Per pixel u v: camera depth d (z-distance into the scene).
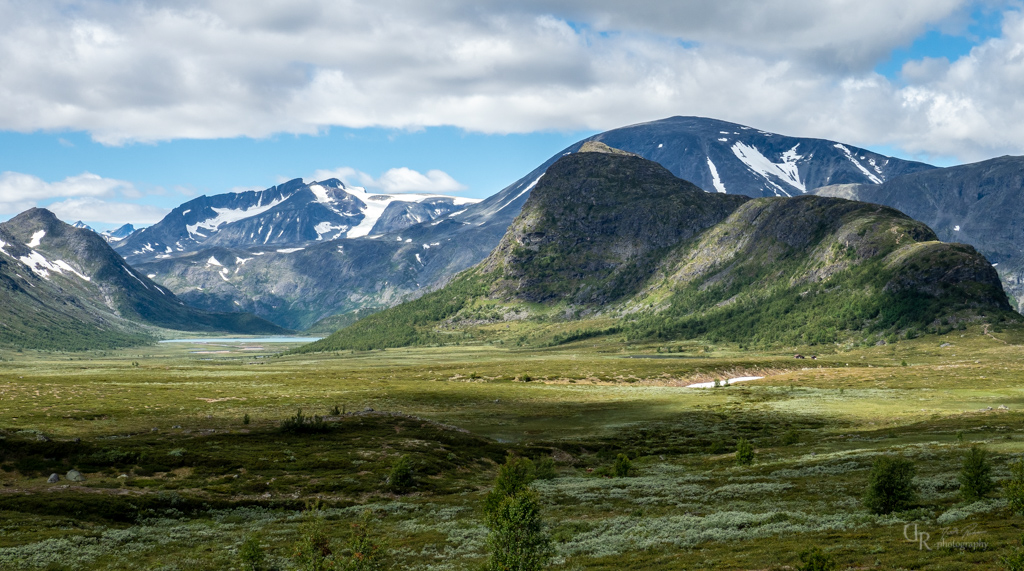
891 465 44.50
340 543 45.94
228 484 72.94
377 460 85.06
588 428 121.00
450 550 43.00
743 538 39.69
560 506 58.38
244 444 92.31
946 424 94.12
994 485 44.81
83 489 67.69
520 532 32.91
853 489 52.47
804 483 58.03
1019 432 79.75
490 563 32.69
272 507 65.75
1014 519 36.25
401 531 51.50
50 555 45.41
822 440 94.94
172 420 114.62
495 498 41.28
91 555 46.00
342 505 66.25
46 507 59.66
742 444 78.88
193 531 54.53
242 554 40.94
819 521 42.09
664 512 51.50
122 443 87.06
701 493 58.72
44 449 78.88
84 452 80.06
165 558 44.91
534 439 109.44
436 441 99.75
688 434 112.56
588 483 71.31
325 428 103.88
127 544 49.66
